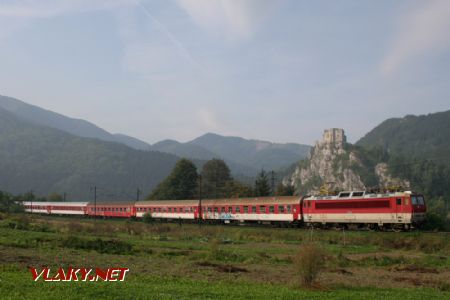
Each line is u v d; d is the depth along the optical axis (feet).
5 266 71.10
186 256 105.09
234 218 216.33
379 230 165.07
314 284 67.46
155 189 420.77
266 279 74.08
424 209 156.04
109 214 300.40
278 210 195.72
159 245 132.67
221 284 65.41
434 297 61.52
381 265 100.94
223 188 405.59
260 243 150.00
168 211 255.50
